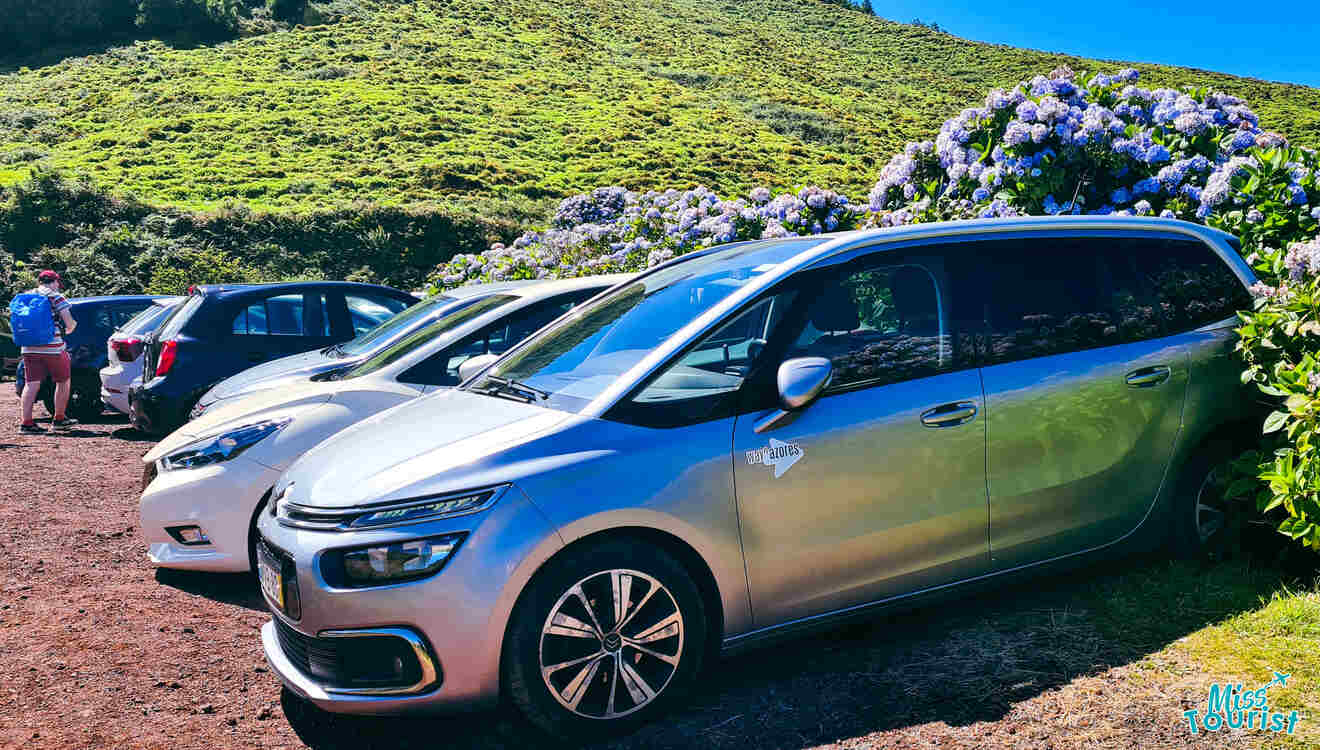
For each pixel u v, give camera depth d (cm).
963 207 741
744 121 7781
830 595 318
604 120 7144
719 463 299
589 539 286
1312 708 276
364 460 311
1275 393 350
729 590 302
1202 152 711
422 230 3812
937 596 337
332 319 822
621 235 1178
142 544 539
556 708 282
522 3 11906
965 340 343
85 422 1070
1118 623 341
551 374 352
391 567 275
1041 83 751
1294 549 386
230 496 447
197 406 612
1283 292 389
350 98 6919
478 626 272
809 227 881
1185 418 375
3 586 461
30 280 3091
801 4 15512
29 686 344
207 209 3959
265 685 346
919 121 8956
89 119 6144
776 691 313
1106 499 362
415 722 311
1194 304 390
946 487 330
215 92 6869
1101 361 360
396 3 10762
